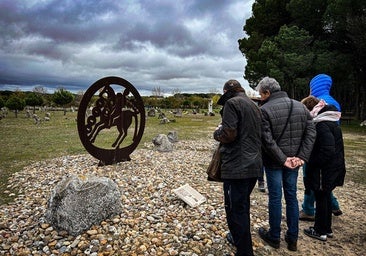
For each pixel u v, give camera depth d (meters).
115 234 3.70
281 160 3.30
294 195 3.52
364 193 5.86
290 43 23.31
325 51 23.58
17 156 9.56
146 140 13.43
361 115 28.98
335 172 3.67
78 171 6.86
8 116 32.94
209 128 20.14
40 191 5.61
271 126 3.38
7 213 4.53
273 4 27.86
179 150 10.77
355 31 20.64
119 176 6.32
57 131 17.58
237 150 3.07
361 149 11.70
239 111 3.03
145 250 3.38
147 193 5.29
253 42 29.55
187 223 4.05
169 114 38.75
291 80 26.23
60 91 45.03
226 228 3.93
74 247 3.44
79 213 3.72
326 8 23.34
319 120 3.71
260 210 4.70
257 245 3.61
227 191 3.18
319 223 3.81
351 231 4.11
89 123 7.18
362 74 27.92
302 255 3.46
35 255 3.31
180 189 4.96
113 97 7.50
